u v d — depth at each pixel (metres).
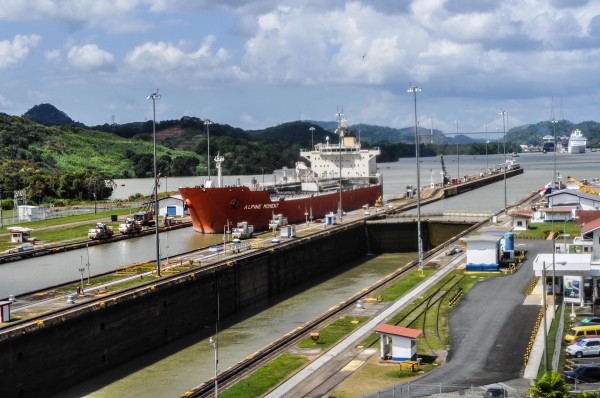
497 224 157.38
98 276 101.44
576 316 80.75
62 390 74.62
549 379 52.94
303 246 131.25
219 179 164.25
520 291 94.56
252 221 157.12
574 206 158.00
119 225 172.88
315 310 105.56
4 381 68.06
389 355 69.69
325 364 68.62
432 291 96.75
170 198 195.00
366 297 96.19
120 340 83.44
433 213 189.50
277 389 62.28
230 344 88.31
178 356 84.56
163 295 91.50
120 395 71.56
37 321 73.19
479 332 76.88
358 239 158.88
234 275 108.75
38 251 135.88
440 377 63.38
